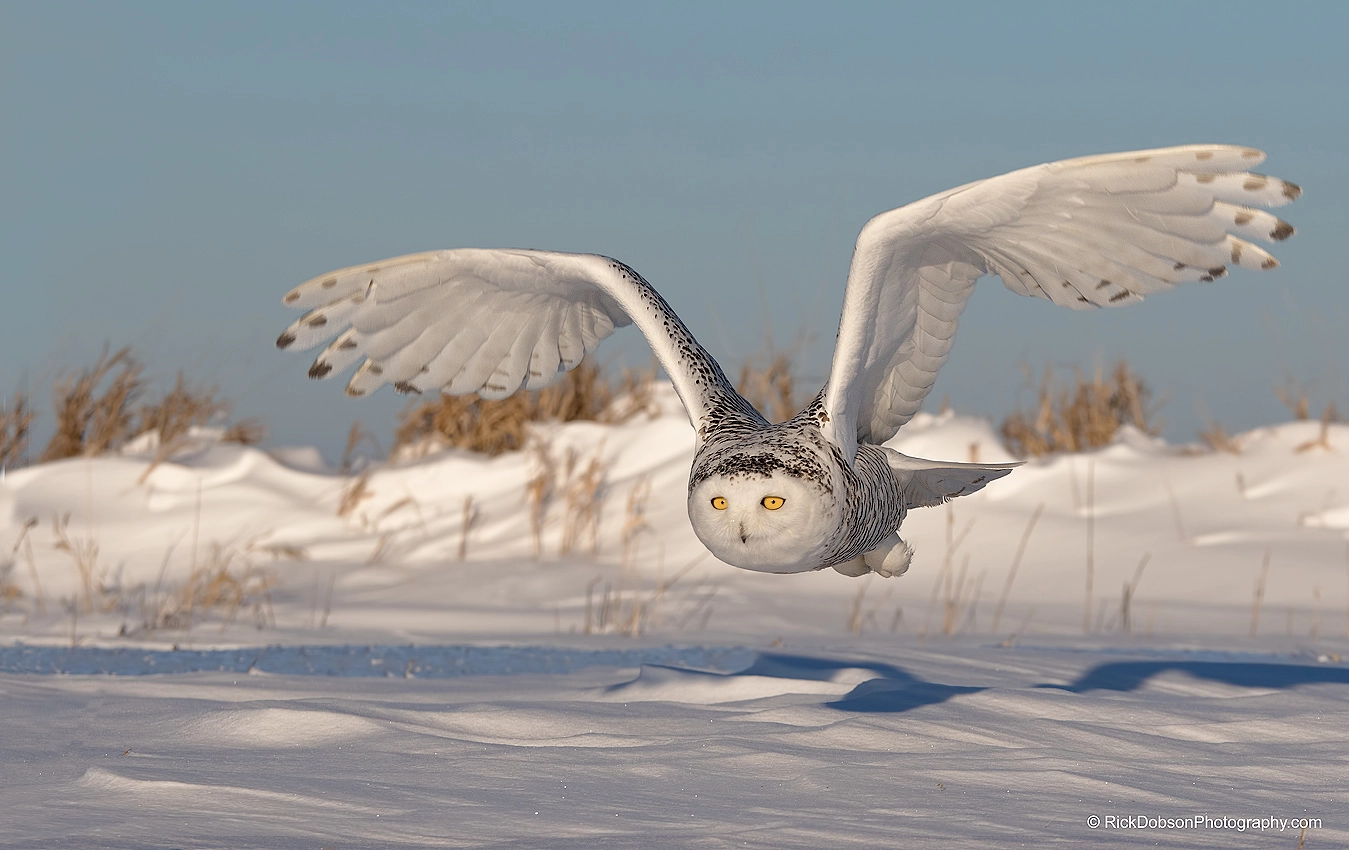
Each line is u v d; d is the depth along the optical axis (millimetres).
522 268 7832
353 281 7816
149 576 18719
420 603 17344
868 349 7137
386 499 20641
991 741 8062
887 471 7512
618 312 8352
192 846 5805
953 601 16594
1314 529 18875
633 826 6242
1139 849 5934
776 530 6520
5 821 6145
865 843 5984
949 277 7262
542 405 22812
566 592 17750
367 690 9984
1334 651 13625
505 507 20469
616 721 8523
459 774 7184
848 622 16125
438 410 22688
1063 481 20359
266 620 16016
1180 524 19219
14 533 19547
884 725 8289
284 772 7168
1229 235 6602
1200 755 7922
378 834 6078
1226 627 15812
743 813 6473
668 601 17156
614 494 20562
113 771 7000
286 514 20375
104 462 21141
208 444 22562
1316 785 7277
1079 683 10648
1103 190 6559
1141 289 6926
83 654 13078
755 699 9414
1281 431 21109
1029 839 6070
